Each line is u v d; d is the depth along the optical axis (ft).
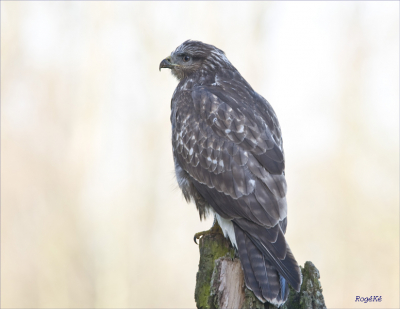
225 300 30.66
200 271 33.35
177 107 39.17
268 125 36.50
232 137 35.19
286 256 30.42
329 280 70.95
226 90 39.06
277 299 29.53
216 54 42.16
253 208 32.71
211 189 35.24
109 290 71.77
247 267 30.86
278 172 33.63
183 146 37.40
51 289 72.49
